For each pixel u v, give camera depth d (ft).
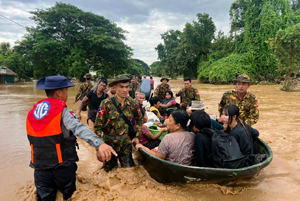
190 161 9.09
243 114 13.14
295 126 19.19
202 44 131.13
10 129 19.69
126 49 125.70
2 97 44.11
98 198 8.32
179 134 9.22
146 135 12.50
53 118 7.15
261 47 83.61
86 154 13.78
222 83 88.89
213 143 8.63
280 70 52.85
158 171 9.29
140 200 8.30
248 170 7.75
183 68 135.64
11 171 11.31
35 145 7.24
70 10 107.96
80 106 16.57
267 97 39.52
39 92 55.83
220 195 8.59
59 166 7.36
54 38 109.91
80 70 101.71
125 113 10.41
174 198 8.41
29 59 106.93
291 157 12.42
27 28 109.70
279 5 81.05
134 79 29.63
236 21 99.14
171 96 19.86
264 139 15.64
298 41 47.03
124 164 10.96
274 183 9.54
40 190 7.56
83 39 110.93
